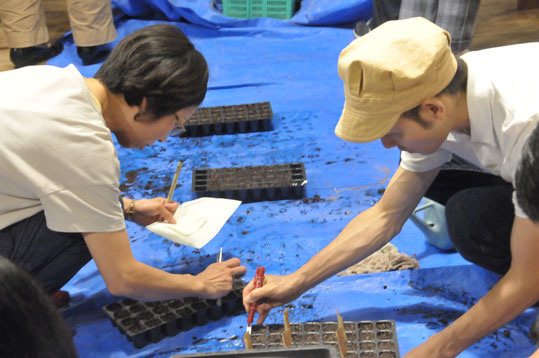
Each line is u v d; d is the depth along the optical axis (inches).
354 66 46.2
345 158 101.0
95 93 52.8
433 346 52.8
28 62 146.3
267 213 87.9
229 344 64.4
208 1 167.3
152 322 64.8
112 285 57.6
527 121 45.6
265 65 139.9
